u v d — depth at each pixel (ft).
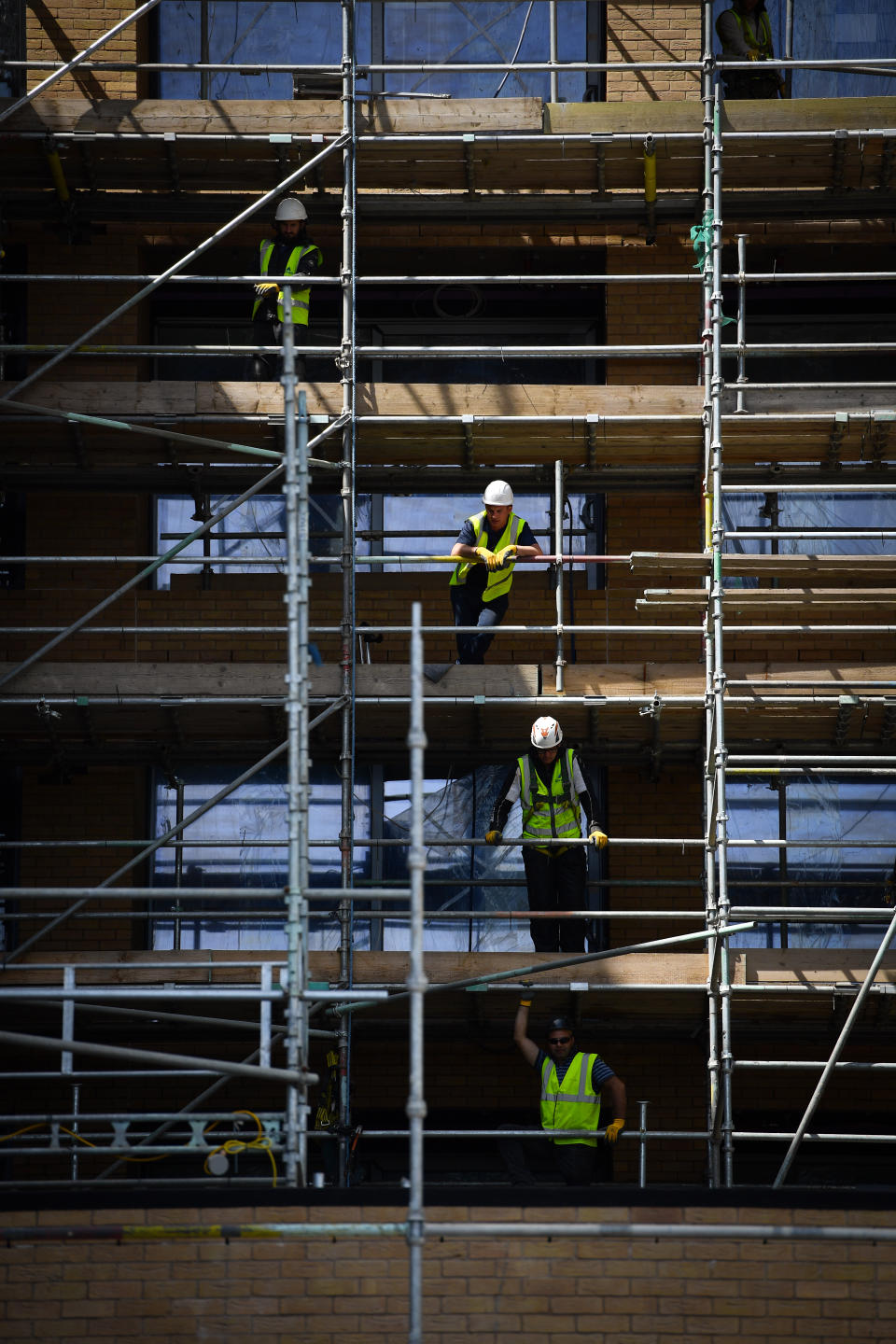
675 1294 52.60
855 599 69.41
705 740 74.69
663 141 74.74
